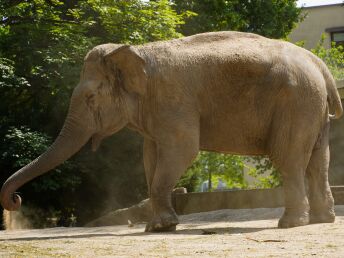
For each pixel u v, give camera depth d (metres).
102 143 25.44
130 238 9.73
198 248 8.05
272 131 11.28
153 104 10.94
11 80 23.91
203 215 16.14
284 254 7.23
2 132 24.83
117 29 25.38
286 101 11.18
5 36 26.09
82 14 26.09
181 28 30.83
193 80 11.00
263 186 33.81
